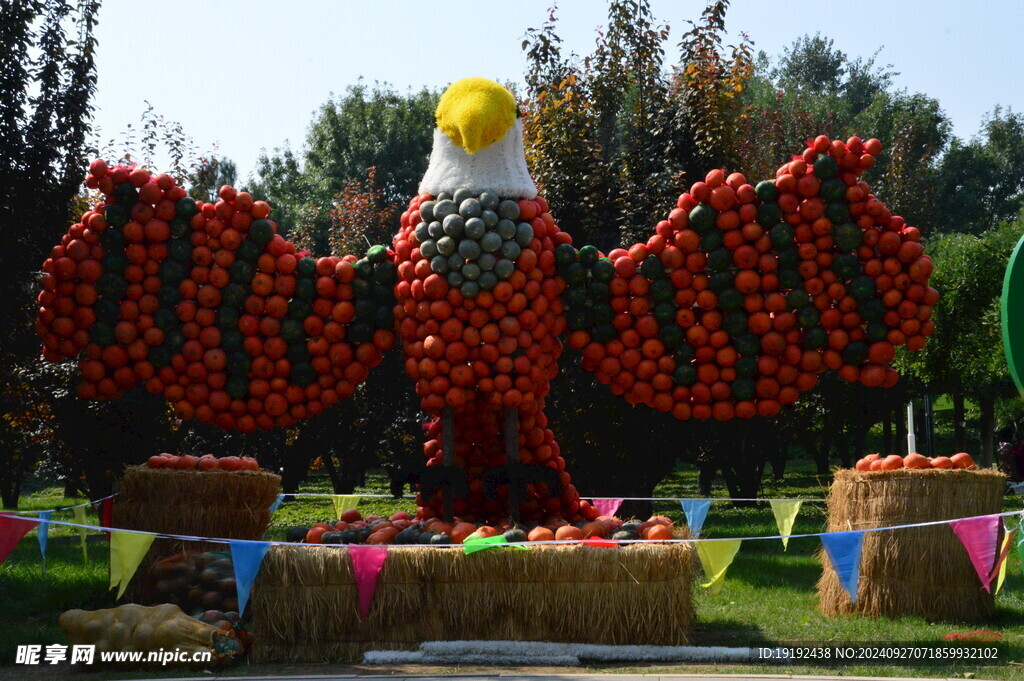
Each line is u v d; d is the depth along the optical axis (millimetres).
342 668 7281
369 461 25500
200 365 8891
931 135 34969
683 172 13688
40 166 12320
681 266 8633
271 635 7664
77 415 15188
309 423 19828
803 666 7164
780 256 8516
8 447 19891
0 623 9008
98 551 14656
